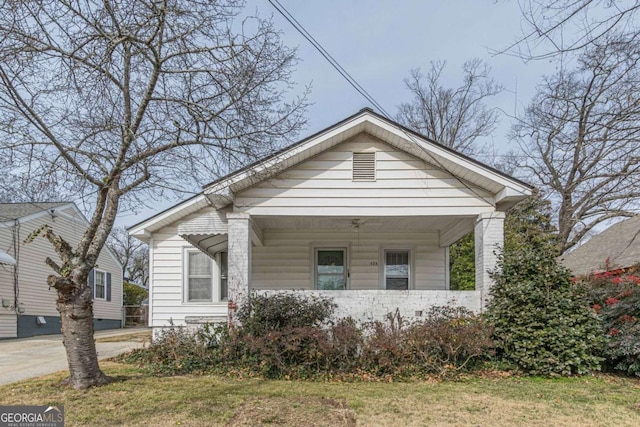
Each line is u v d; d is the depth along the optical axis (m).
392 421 5.34
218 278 12.32
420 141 8.99
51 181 6.94
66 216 19.67
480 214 9.33
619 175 6.27
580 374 7.94
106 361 9.16
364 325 8.50
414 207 9.34
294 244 12.15
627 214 7.40
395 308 9.14
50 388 6.40
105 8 6.30
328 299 8.97
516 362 8.11
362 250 12.24
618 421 5.43
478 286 9.41
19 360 9.41
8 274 16.25
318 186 9.38
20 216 16.91
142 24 6.53
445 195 9.38
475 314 8.84
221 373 7.82
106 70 6.61
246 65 7.15
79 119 7.07
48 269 18.64
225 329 8.45
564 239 14.91
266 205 9.30
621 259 15.18
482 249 9.23
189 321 9.03
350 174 9.43
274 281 12.00
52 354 10.34
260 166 8.21
